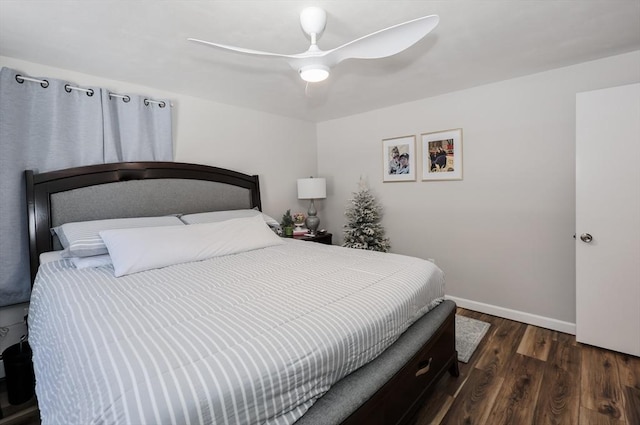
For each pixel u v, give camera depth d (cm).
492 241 295
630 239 214
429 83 281
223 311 124
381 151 370
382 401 124
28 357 188
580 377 197
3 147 205
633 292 215
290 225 364
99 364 87
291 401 96
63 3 151
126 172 252
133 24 172
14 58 213
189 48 202
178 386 79
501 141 283
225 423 81
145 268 186
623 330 220
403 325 150
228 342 99
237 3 153
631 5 163
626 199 214
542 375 200
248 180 341
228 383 84
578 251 234
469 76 265
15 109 209
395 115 354
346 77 262
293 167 405
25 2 150
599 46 212
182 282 162
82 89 236
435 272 197
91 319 115
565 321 260
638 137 208
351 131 398
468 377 200
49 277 172
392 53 151
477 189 300
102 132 244
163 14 162
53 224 220
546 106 258
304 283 160
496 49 213
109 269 188
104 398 76
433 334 167
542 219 267
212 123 321
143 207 261
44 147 221
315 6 156
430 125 326
